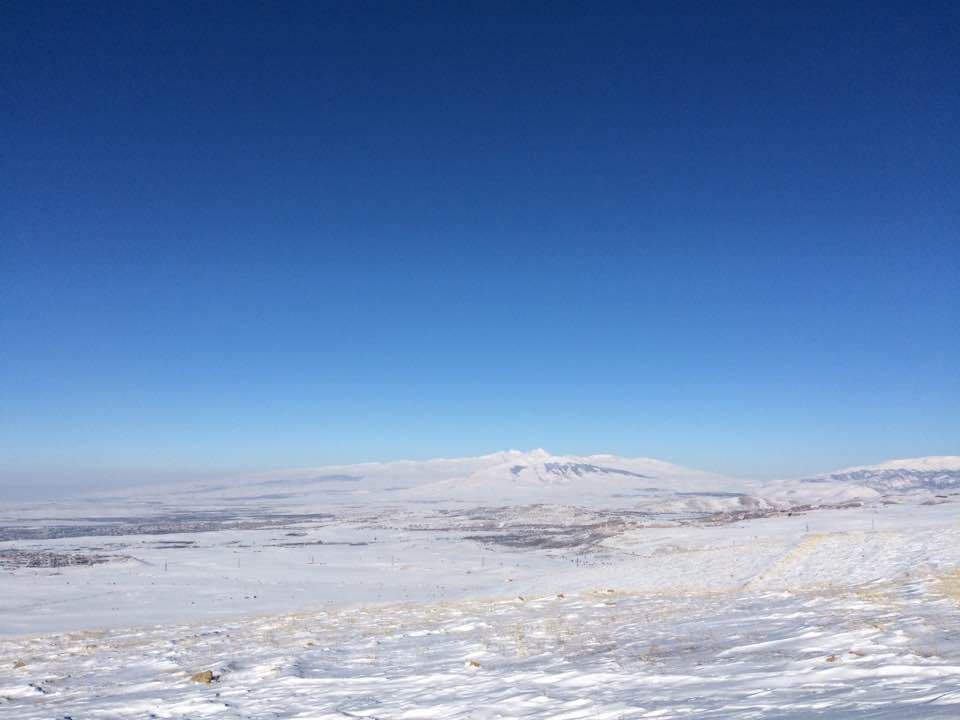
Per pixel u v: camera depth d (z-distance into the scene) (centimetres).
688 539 6506
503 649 1426
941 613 1283
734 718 636
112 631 2720
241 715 970
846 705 634
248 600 4928
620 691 881
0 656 2061
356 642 1789
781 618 1463
